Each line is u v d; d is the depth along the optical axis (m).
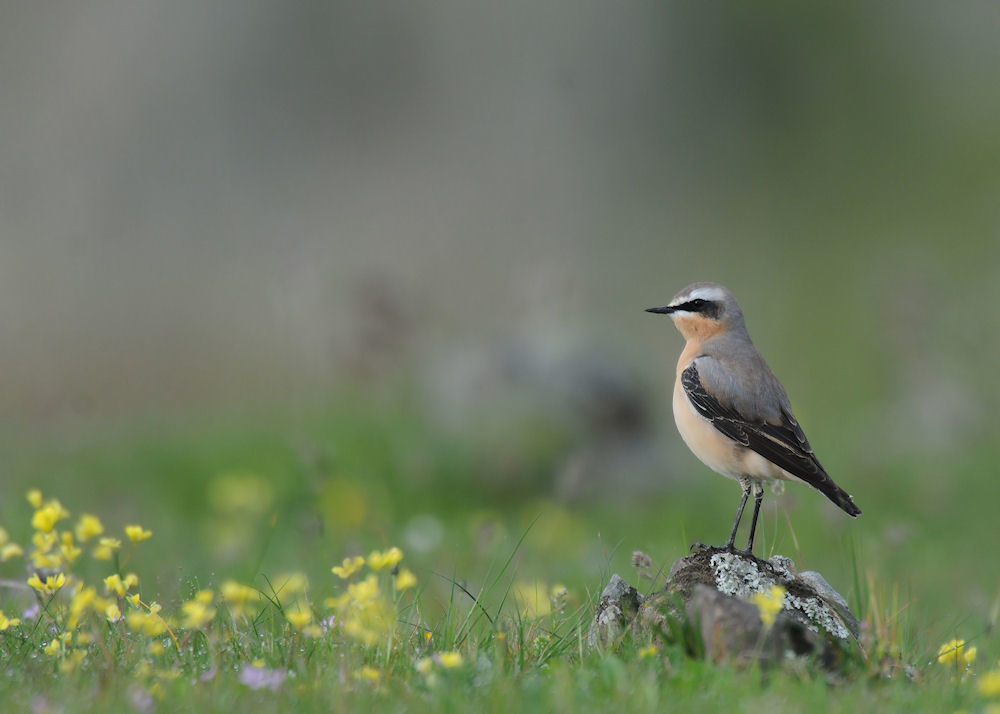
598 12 34.97
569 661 6.39
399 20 31.11
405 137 30.58
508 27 32.12
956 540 13.20
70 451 16.33
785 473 7.85
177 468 15.17
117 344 22.59
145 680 5.68
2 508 12.72
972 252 31.42
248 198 28.61
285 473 14.48
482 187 30.36
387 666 6.05
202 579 9.55
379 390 17.44
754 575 6.94
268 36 29.66
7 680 5.71
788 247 35.81
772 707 5.26
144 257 26.14
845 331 24.91
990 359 19.09
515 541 11.98
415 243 27.75
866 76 44.69
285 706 5.36
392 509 14.13
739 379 8.09
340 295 19.33
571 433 15.25
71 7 27.98
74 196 27.03
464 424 15.51
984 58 45.69
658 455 15.52
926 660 6.93
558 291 16.83
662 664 6.04
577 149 32.78
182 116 28.52
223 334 22.98
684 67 39.81
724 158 39.75
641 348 21.81
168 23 28.73
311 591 8.88
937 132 42.41
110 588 7.02
